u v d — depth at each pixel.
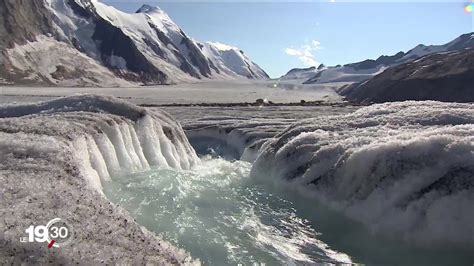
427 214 11.27
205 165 24.28
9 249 6.58
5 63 149.12
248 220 13.54
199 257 10.23
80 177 11.35
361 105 78.19
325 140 17.98
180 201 14.65
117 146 17.91
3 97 74.75
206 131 34.88
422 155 12.84
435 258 10.41
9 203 8.16
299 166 17.55
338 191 14.68
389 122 18.75
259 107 64.00
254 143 26.33
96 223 8.39
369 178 13.62
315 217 14.15
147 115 22.48
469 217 10.62
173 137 23.67
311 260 10.66
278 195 16.66
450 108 19.05
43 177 10.12
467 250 10.24
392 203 12.34
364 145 15.07
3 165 10.66
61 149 12.57
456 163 11.94
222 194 16.38
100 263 6.89
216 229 12.39
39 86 144.38
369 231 12.25
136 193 14.79
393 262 10.47
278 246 11.52
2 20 169.75
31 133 14.15
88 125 17.12
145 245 8.34
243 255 10.71
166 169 19.02
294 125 22.70
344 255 11.02
